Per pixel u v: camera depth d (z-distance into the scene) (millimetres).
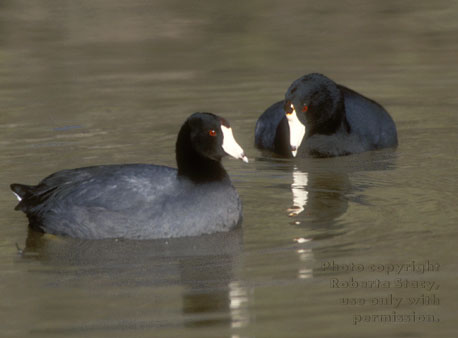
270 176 14758
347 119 16500
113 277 10258
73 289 9922
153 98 19875
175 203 11477
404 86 20609
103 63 23531
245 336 8625
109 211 11469
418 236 11336
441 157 15617
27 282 10164
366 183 14133
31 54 24656
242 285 9898
